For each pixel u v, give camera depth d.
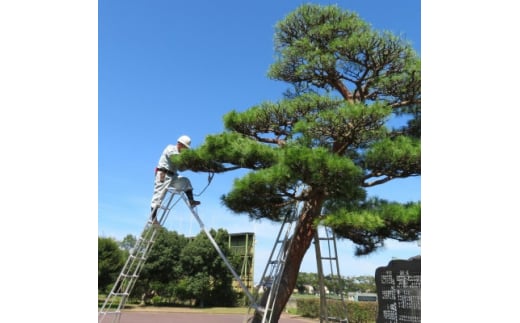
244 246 34.56
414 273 7.05
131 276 7.15
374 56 7.06
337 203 6.30
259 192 6.41
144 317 19.80
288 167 5.95
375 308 19.02
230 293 31.27
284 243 7.25
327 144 6.81
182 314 22.94
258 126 7.40
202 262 30.28
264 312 6.92
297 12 7.62
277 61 7.91
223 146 6.88
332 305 10.98
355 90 7.69
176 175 7.48
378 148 6.42
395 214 6.05
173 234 31.75
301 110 7.04
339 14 7.54
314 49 7.52
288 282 7.39
